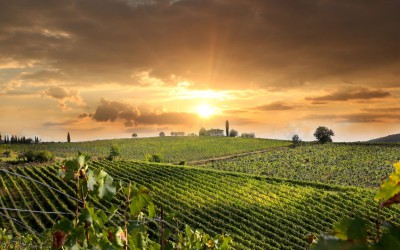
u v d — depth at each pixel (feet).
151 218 8.59
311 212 161.99
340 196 179.11
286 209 164.25
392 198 3.46
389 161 300.81
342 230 2.57
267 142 430.61
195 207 165.99
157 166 247.50
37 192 186.60
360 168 282.56
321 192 186.29
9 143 481.87
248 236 135.85
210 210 162.81
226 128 574.56
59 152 400.26
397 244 2.39
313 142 411.13
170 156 390.42
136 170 239.30
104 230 7.60
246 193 191.11
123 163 257.55
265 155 354.13
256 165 305.73
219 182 210.18
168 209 165.89
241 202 174.50
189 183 208.95
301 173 271.49
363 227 2.55
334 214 158.20
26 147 429.79
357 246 2.46
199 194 187.11
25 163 254.47
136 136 532.32
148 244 8.86
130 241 7.98
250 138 469.57
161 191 192.95
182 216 154.10
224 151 395.75
